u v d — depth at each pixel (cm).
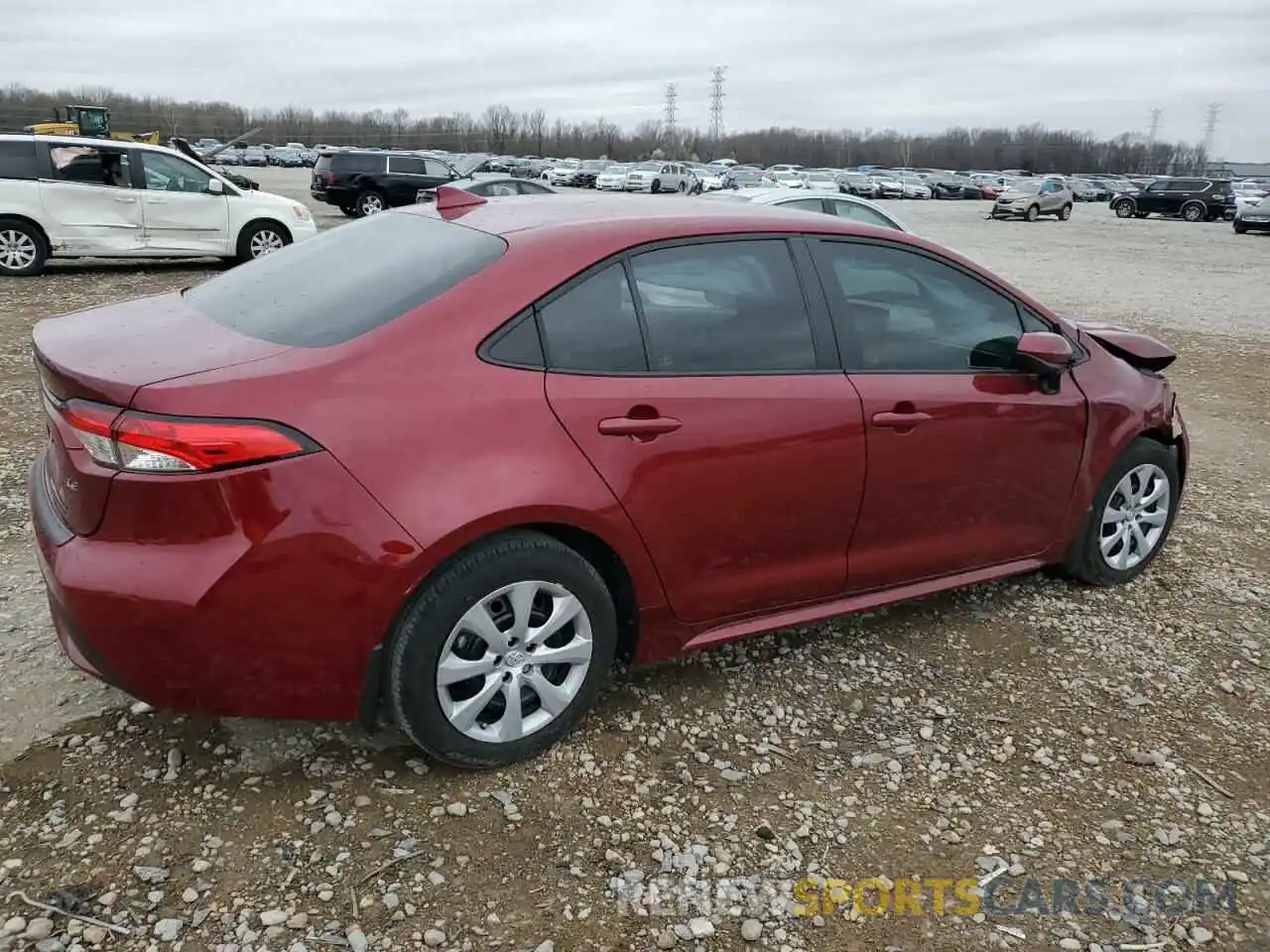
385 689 274
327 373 257
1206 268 2086
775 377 322
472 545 272
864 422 336
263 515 246
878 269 356
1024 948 243
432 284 285
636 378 298
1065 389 396
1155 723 341
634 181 4584
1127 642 396
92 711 311
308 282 312
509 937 236
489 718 291
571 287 292
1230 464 655
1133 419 420
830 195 1070
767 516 323
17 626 359
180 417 241
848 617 407
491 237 305
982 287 384
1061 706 348
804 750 315
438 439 263
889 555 360
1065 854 276
